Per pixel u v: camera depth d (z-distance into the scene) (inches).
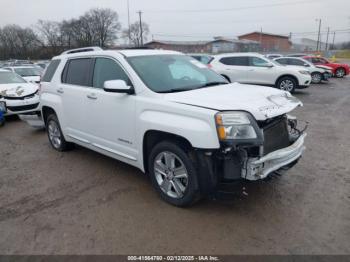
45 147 229.9
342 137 239.5
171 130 122.4
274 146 125.6
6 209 138.5
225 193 122.2
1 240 116.0
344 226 118.1
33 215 132.5
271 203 135.9
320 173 167.5
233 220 123.6
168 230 118.3
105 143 164.7
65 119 193.8
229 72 516.7
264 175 114.7
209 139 112.0
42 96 214.8
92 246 110.6
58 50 2630.4
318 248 106.2
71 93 182.5
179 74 159.0
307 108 375.6
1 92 318.3
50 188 158.1
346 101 428.8
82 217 129.3
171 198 134.6
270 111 115.9
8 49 2588.6
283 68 491.5
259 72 502.0
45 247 111.0
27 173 179.2
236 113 111.5
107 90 139.7
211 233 115.7
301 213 127.7
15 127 305.6
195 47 2849.4
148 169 146.3
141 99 137.5
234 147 108.9
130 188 154.6
